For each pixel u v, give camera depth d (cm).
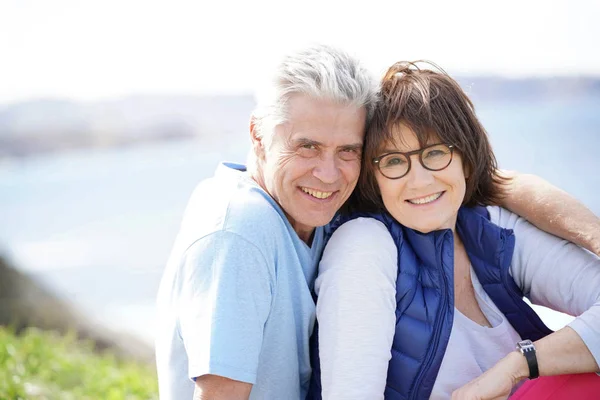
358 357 241
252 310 232
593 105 2917
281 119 247
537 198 278
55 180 2330
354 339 242
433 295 259
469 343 266
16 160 2822
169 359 249
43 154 2875
